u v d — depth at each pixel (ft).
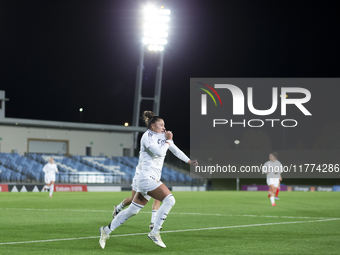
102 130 142.61
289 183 171.83
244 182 171.53
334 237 27.48
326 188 131.85
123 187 125.39
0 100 127.85
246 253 21.88
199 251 22.41
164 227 32.55
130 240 25.93
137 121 143.23
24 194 88.69
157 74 132.36
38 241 25.39
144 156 22.91
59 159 130.00
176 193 103.09
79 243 24.71
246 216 41.83
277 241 25.82
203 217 40.60
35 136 131.95
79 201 64.95
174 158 150.92
